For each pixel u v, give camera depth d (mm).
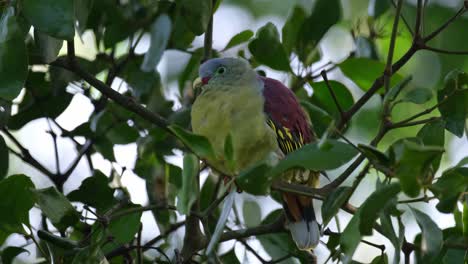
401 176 6293
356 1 14578
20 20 7527
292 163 6695
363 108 12164
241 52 11266
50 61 7949
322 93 10156
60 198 7738
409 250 8297
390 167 6438
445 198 6836
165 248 9742
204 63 9867
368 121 12430
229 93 9383
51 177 10047
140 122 10367
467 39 13570
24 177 7594
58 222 7723
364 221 6695
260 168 6711
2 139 9383
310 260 9297
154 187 9945
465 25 13586
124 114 10156
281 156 9328
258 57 9727
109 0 10281
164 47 9688
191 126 9727
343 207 8539
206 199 10047
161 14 9875
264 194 6781
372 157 6543
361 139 12680
